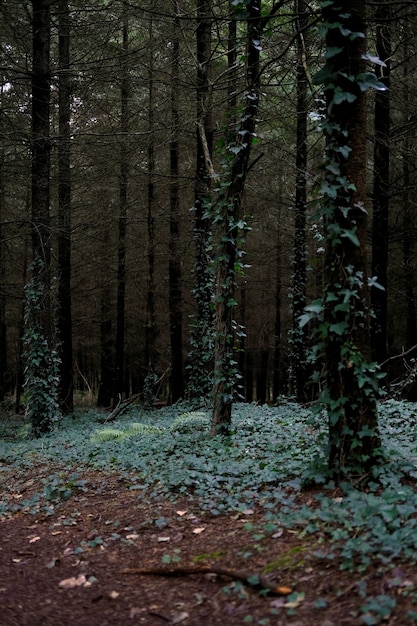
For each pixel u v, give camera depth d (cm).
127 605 346
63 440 1038
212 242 863
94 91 1368
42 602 362
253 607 318
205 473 593
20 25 1188
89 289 2172
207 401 1433
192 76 1381
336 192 477
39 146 1170
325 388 492
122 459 750
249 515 471
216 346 829
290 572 350
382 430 778
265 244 2320
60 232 1336
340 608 295
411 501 407
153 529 482
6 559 457
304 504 460
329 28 476
